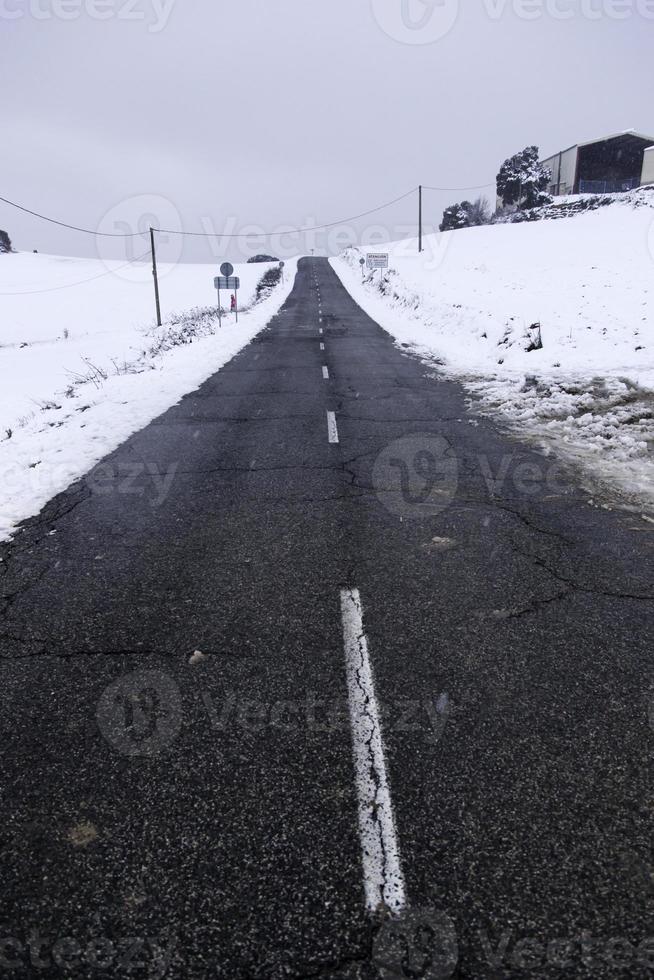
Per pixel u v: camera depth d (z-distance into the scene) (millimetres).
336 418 9930
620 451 7602
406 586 4258
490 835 2273
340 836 2279
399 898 2043
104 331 34062
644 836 2260
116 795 2502
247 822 2352
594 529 5234
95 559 4863
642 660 3350
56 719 2986
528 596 4082
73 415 10547
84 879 2141
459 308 24375
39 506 6137
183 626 3811
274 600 4102
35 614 4023
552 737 2773
